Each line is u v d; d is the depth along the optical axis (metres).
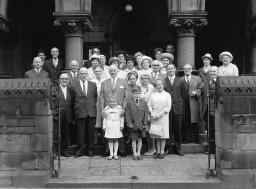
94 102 11.55
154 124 10.98
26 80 8.78
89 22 14.85
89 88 11.52
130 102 10.94
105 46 20.19
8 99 8.66
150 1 20.31
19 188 8.45
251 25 16.36
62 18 14.55
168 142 11.69
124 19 20.36
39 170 8.65
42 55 13.88
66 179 8.79
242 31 19.03
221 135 8.60
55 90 9.19
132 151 11.84
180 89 11.59
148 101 11.34
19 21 19.62
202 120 12.16
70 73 12.95
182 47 14.67
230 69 11.27
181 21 14.59
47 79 8.79
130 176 9.04
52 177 8.96
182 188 8.45
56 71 13.01
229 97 8.49
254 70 16.81
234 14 19.47
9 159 8.63
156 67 12.02
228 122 8.50
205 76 12.08
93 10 20.20
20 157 8.64
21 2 19.64
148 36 20.36
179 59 14.75
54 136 10.52
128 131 11.13
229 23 19.92
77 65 12.49
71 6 14.59
